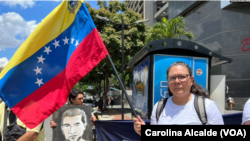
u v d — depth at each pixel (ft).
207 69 22.77
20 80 8.86
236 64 65.36
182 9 88.38
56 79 9.49
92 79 90.33
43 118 8.70
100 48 10.18
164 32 55.57
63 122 10.29
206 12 75.97
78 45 10.24
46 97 9.12
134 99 29.14
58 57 9.79
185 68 6.41
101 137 11.75
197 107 6.04
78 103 11.07
